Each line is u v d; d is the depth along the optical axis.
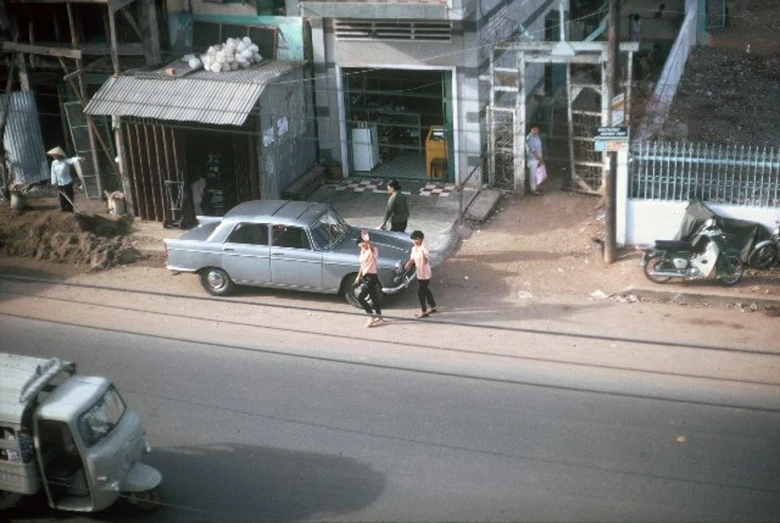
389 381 15.29
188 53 22.80
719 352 15.65
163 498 12.59
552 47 20.97
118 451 11.95
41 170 23.66
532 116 24.81
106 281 19.36
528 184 22.45
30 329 17.53
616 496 12.33
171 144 20.78
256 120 20.70
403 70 23.48
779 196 18.27
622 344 16.08
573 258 19.28
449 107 22.14
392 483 12.81
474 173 22.42
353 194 22.56
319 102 23.00
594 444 13.42
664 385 14.78
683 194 18.80
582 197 22.05
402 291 18.39
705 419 13.86
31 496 12.25
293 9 22.20
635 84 24.70
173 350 16.61
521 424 13.96
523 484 12.66
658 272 17.73
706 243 17.53
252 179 21.22
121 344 16.89
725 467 12.79
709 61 28.81
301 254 17.56
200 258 18.14
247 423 14.37
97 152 22.36
